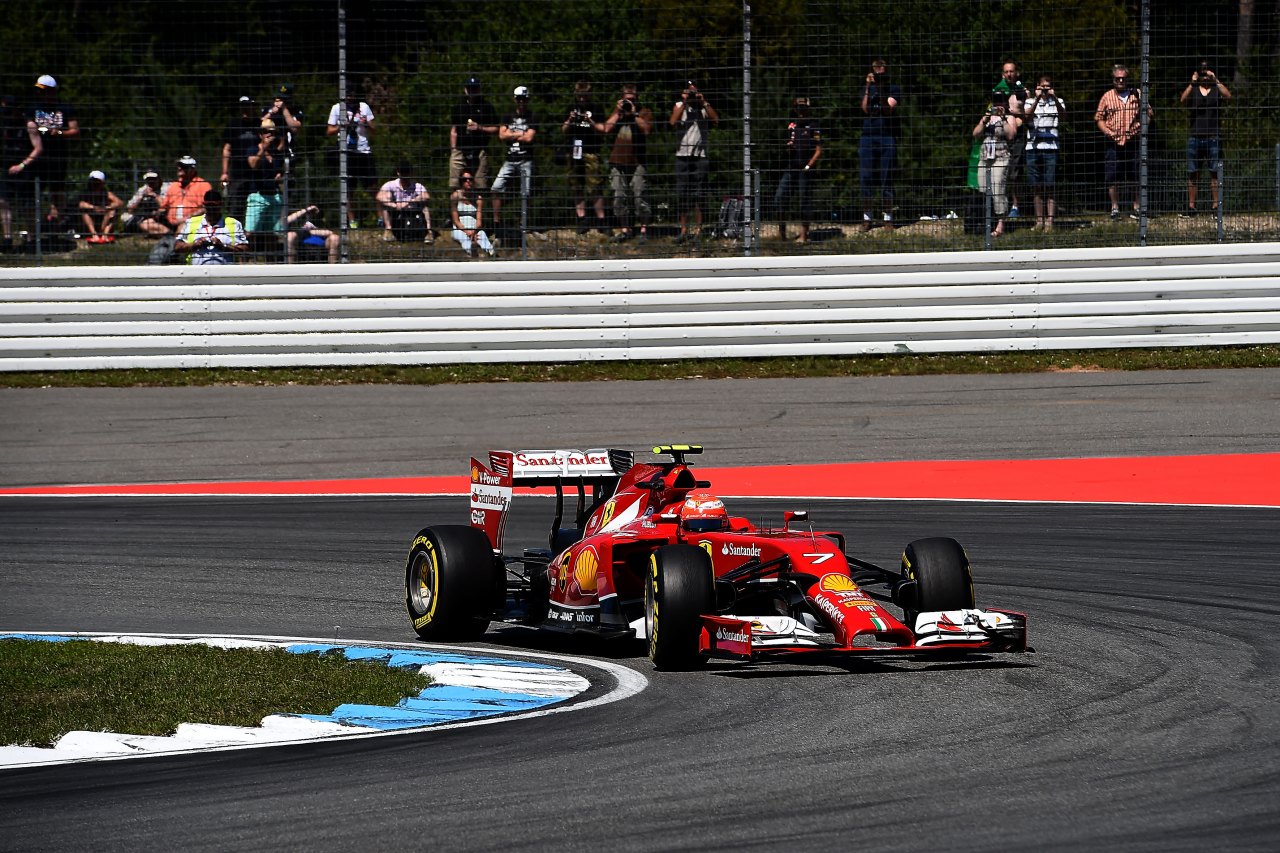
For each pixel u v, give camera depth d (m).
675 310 72.44
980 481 53.41
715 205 74.75
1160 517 47.03
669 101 77.00
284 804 20.64
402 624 35.03
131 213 76.31
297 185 75.56
